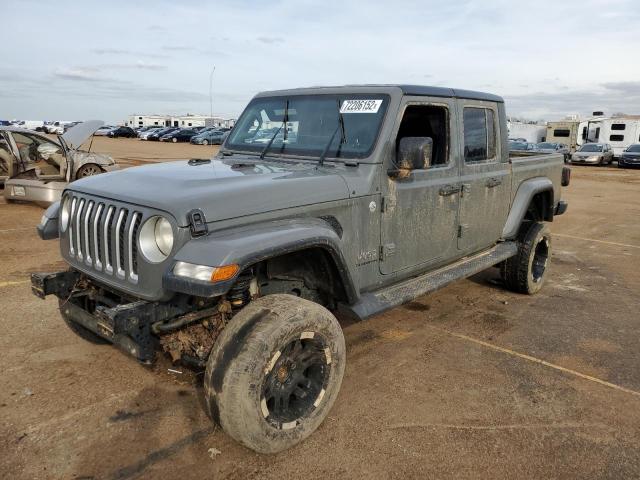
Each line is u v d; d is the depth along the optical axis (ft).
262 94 15.12
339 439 10.28
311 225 10.36
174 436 10.24
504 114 17.01
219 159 13.93
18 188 32.12
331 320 10.03
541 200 20.02
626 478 9.43
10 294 17.53
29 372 12.48
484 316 17.31
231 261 8.57
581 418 11.32
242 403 8.86
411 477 9.29
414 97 12.96
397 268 13.14
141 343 9.39
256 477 9.18
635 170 90.07
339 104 13.14
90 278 11.12
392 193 12.51
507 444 10.32
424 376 13.00
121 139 172.04
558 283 21.49
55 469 9.24
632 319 17.37
